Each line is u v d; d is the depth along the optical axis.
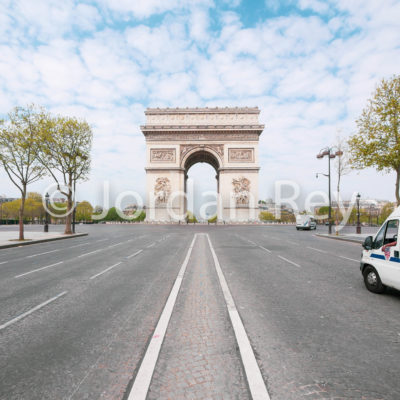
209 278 9.35
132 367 3.94
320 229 48.41
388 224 7.62
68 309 6.40
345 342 4.69
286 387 3.43
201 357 4.18
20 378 3.69
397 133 19.66
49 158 28.72
